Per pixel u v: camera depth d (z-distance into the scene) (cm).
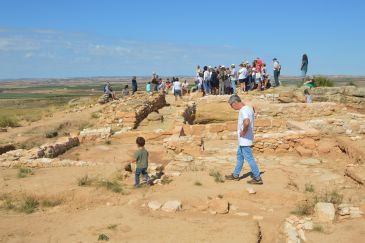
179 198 770
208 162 1129
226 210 718
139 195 809
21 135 2002
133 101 2458
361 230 626
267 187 838
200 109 2273
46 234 621
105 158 1297
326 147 1241
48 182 892
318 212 695
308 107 2006
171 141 1295
